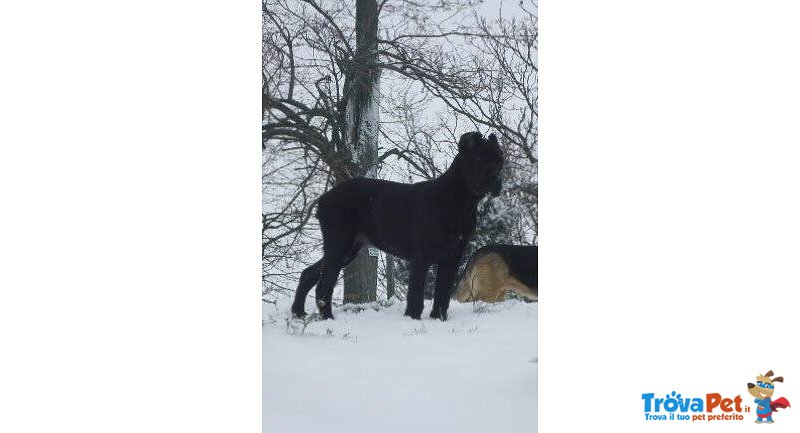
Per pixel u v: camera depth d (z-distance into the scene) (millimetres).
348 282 12969
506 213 11867
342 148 13320
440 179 7816
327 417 4746
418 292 7836
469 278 9992
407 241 7938
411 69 13711
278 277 12711
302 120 13016
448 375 5469
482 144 7605
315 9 13398
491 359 5938
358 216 8234
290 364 5555
